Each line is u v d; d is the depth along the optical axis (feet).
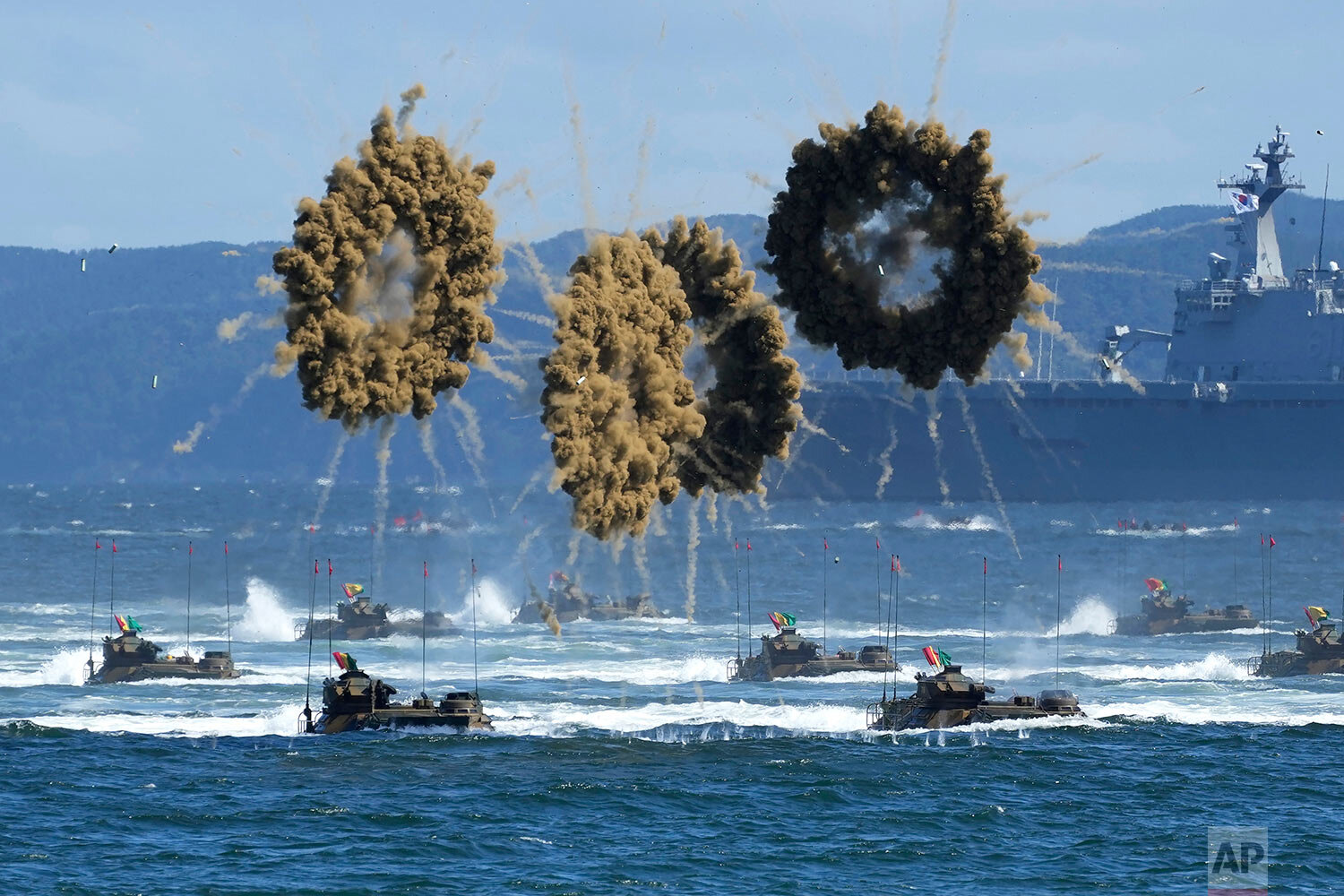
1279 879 651.25
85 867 643.04
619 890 618.03
